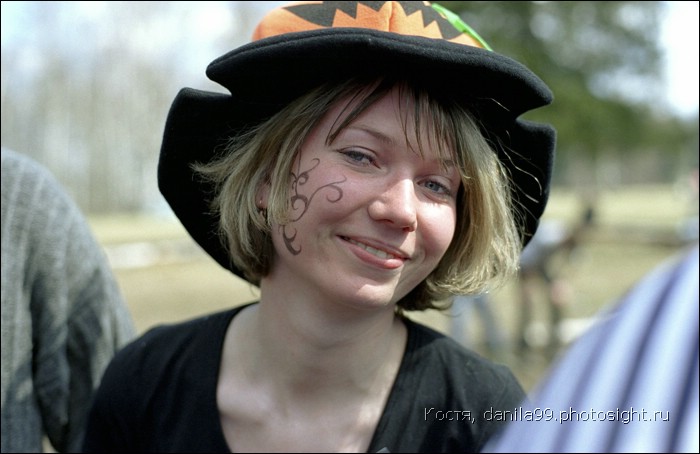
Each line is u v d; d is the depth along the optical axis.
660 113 19.05
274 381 1.44
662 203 27.39
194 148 1.50
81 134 29.73
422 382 1.45
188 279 11.27
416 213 1.26
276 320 1.42
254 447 1.44
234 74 1.30
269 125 1.36
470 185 1.34
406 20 1.31
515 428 0.61
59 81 28.41
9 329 1.63
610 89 14.88
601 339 0.54
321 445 1.42
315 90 1.30
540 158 1.48
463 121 1.31
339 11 1.33
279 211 1.30
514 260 1.46
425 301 1.52
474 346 6.29
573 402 0.54
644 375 0.50
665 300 0.52
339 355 1.39
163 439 1.47
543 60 11.09
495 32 9.33
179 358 1.52
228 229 1.43
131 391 1.52
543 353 6.20
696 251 0.52
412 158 1.26
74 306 1.74
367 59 1.23
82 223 1.82
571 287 9.17
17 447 1.65
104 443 1.57
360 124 1.25
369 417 1.43
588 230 6.89
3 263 1.63
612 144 16.73
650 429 0.49
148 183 31.06
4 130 27.39
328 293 1.29
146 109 29.41
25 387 1.68
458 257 1.43
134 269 12.70
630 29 13.71
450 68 1.23
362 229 1.25
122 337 1.86
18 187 1.69
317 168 1.27
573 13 11.80
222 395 1.46
